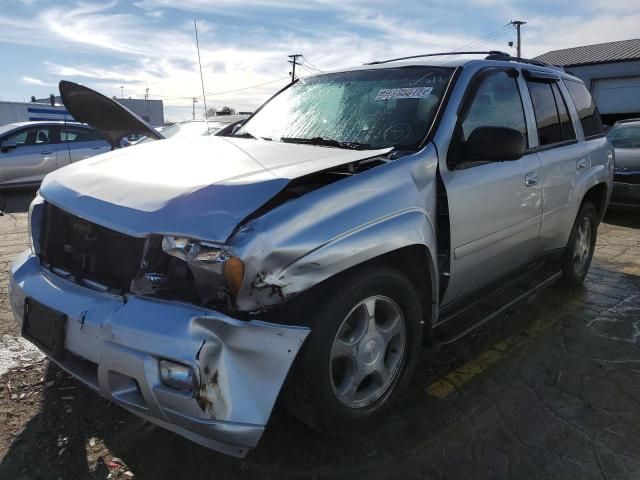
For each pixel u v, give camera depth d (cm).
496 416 292
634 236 730
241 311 213
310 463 253
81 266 258
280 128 364
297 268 218
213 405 202
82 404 296
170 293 222
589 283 515
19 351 352
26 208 961
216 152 294
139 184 250
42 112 1722
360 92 356
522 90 382
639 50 2623
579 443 269
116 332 216
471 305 345
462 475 245
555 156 401
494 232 334
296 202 230
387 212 257
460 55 385
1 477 241
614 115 2570
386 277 259
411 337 285
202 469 248
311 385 233
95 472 245
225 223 213
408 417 290
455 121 310
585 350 372
